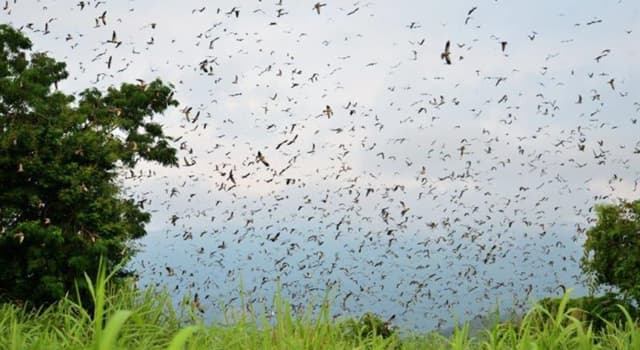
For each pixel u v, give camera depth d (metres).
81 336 5.26
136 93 27.91
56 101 21.27
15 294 16.77
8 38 23.27
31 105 19.81
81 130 21.11
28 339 5.43
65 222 18.53
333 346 5.38
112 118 26.19
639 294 17.20
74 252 17.59
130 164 27.50
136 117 28.25
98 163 20.22
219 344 5.48
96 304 3.46
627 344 4.89
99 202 19.03
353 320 6.20
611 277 19.11
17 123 19.17
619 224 18.98
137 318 5.21
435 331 5.55
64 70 25.41
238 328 5.54
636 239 18.69
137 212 25.09
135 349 5.40
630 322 4.87
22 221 18.62
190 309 5.88
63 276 17.34
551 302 13.05
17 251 17.31
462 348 4.73
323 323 5.38
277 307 5.39
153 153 28.36
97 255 17.62
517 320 5.23
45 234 17.12
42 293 16.67
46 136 18.66
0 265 16.97
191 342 5.34
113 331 2.43
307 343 5.25
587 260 19.41
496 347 4.70
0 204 18.00
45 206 18.52
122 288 7.43
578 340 4.76
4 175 18.00
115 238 18.38
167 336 6.07
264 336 5.20
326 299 5.44
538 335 4.74
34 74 21.50
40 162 17.94
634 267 18.31
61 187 18.56
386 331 8.53
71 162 19.12
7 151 18.02
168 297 6.70
